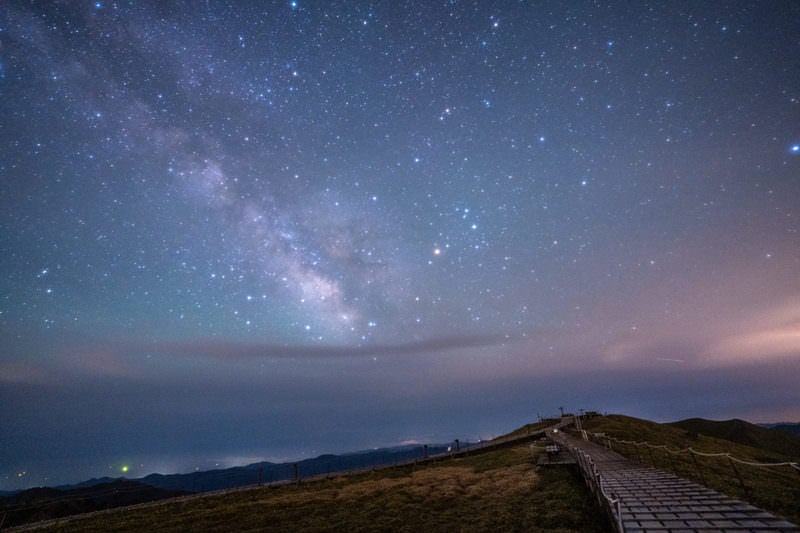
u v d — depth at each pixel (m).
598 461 23.20
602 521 14.42
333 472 33.19
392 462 36.50
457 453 38.78
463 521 16.72
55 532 19.95
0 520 20.95
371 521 17.81
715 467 26.30
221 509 22.00
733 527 9.06
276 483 29.72
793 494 19.56
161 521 20.48
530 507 17.27
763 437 87.06
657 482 14.93
